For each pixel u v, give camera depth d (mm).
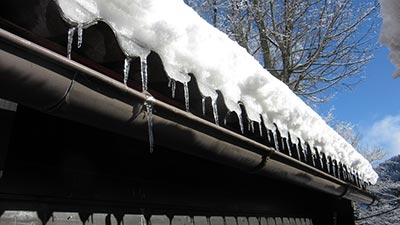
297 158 2992
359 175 4055
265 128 2324
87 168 1866
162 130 1613
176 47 1424
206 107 1921
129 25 1226
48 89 1148
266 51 10617
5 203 1450
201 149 1901
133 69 1588
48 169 1663
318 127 2850
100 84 1283
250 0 10570
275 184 4098
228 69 1756
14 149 1531
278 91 2201
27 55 1064
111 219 1922
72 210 1723
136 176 2170
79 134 1861
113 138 2055
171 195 2430
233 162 2213
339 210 5477
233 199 3170
